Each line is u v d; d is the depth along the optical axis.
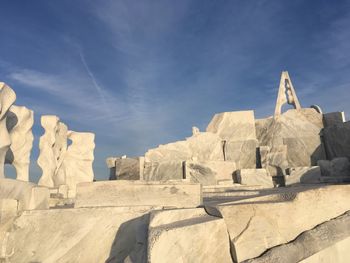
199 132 14.90
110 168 14.48
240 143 15.17
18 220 5.05
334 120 15.18
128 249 4.46
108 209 4.86
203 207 4.04
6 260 4.74
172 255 2.97
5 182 5.16
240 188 10.62
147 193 5.09
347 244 3.88
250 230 3.50
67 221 4.90
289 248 3.47
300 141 15.20
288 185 11.78
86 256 4.55
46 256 4.64
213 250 3.27
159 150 13.69
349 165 11.91
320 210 4.05
